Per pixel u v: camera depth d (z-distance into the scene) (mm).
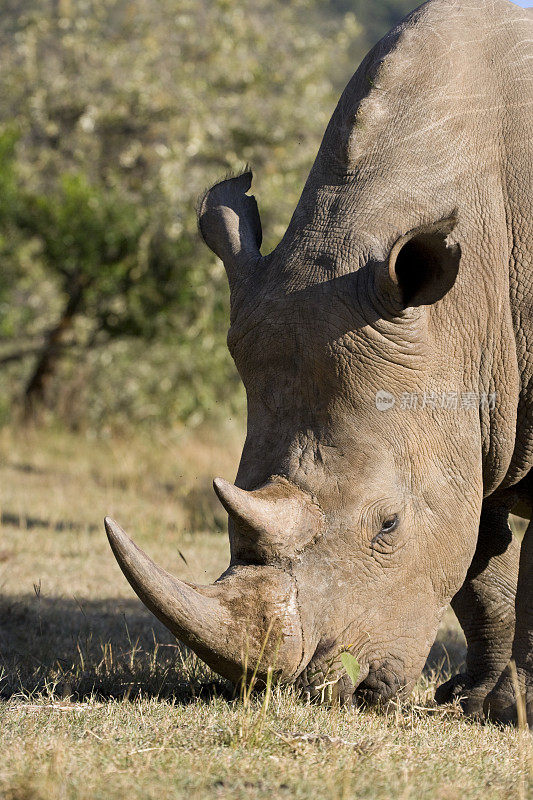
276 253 11211
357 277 10570
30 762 8031
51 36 48594
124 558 9016
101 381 49125
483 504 13391
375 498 10305
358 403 10445
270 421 10625
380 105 11617
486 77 12047
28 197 45031
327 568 10023
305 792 7598
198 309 44906
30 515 26891
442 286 10156
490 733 10453
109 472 36312
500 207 11672
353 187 11242
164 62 47906
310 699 9898
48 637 15125
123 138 47094
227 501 9602
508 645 13625
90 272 44219
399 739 9438
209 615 9289
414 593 10688
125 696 10875
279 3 51594
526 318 11734
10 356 46781
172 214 43750
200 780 7746
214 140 46625
